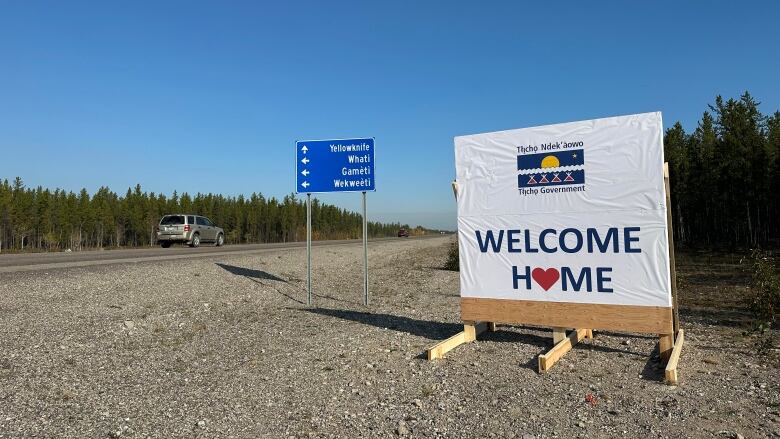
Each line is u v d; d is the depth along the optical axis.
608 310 6.45
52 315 8.70
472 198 7.47
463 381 5.67
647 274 6.21
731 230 33.62
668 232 6.52
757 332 7.79
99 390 5.36
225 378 5.87
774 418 4.37
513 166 7.16
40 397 5.06
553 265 6.83
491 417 4.59
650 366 6.07
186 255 21.28
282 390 5.44
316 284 15.95
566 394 5.12
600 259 6.52
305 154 12.15
